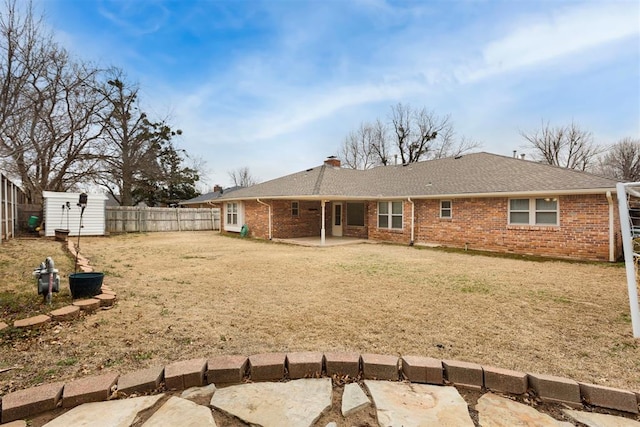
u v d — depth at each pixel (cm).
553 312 466
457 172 1444
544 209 1058
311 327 397
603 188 923
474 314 454
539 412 240
